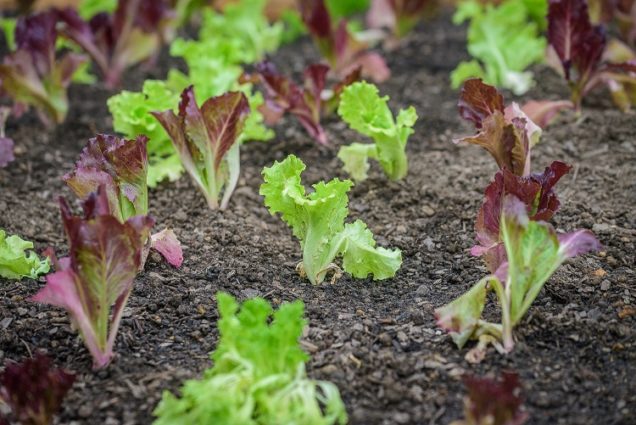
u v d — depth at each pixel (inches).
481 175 70.5
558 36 72.8
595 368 58.7
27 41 74.6
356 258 63.0
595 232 65.6
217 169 67.9
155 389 58.1
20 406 56.0
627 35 79.4
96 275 57.9
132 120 70.0
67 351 60.2
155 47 81.7
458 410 57.2
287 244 66.3
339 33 80.0
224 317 55.9
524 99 78.3
